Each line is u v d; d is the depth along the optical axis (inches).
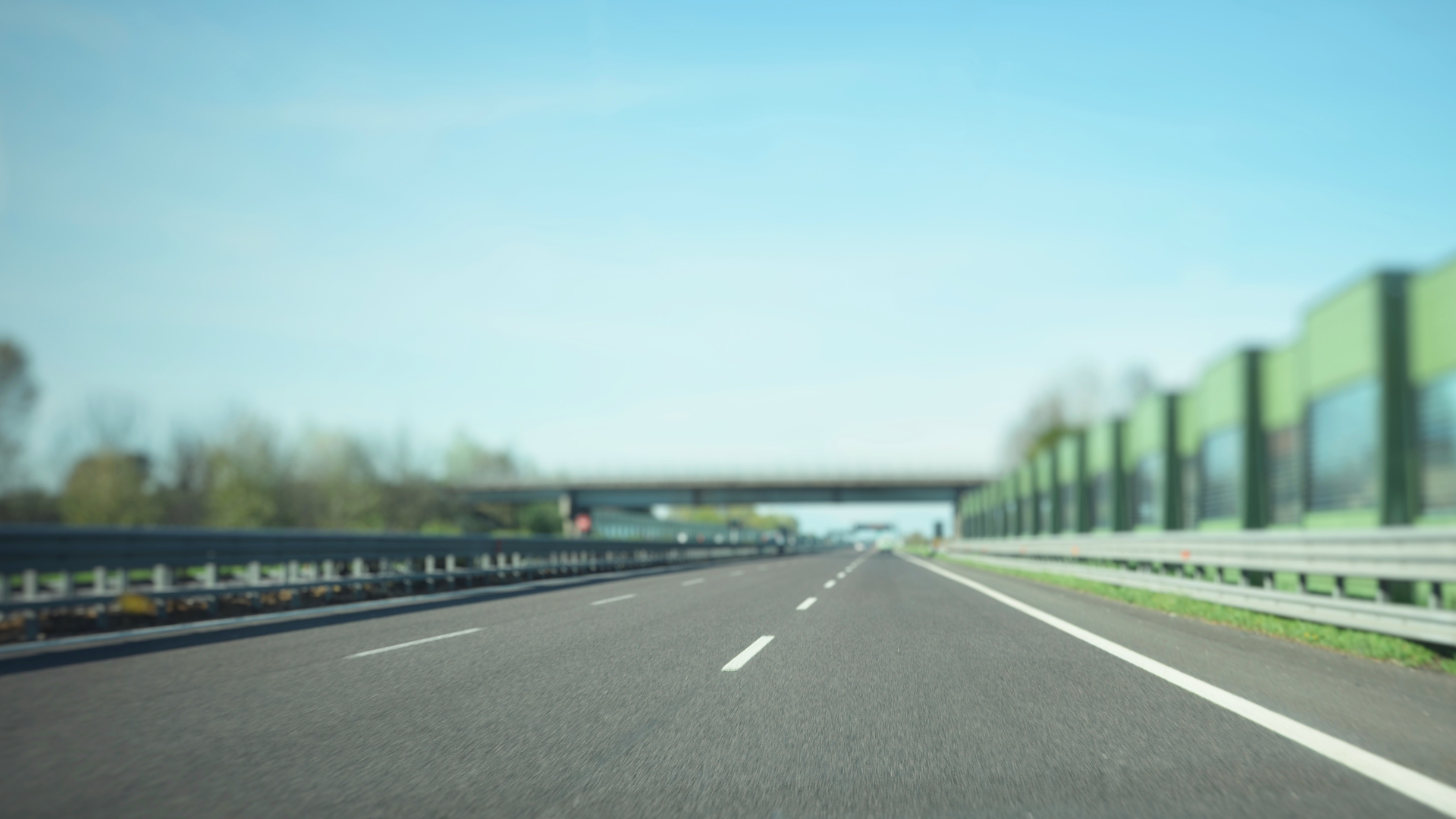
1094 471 1294.3
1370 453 520.7
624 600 637.9
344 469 2940.5
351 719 234.2
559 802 165.2
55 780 179.2
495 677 297.4
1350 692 263.3
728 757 195.8
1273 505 698.2
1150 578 627.2
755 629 435.8
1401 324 511.2
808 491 3280.0
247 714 241.3
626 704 251.8
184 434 2856.8
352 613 537.3
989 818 154.4
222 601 575.8
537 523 4094.5
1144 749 198.4
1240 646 369.1
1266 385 713.6
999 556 1454.2
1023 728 220.1
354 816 157.9
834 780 177.8
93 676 304.7
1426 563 323.0
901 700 255.9
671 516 7514.8
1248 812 155.3
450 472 4562.0
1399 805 158.6
